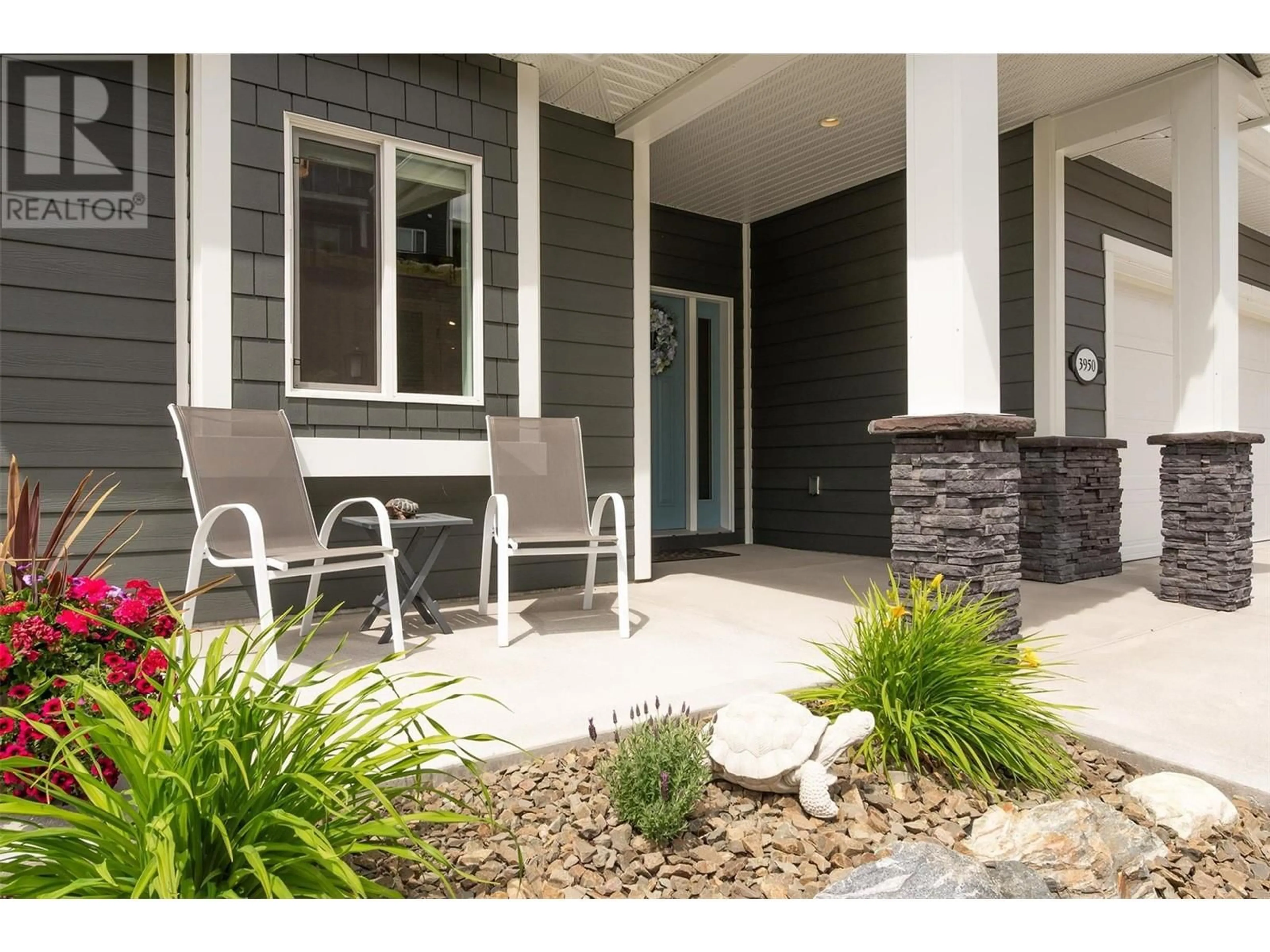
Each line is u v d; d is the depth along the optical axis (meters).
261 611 2.83
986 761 2.18
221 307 3.68
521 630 3.82
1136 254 6.23
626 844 1.80
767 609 4.38
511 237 4.55
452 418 4.34
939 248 3.19
